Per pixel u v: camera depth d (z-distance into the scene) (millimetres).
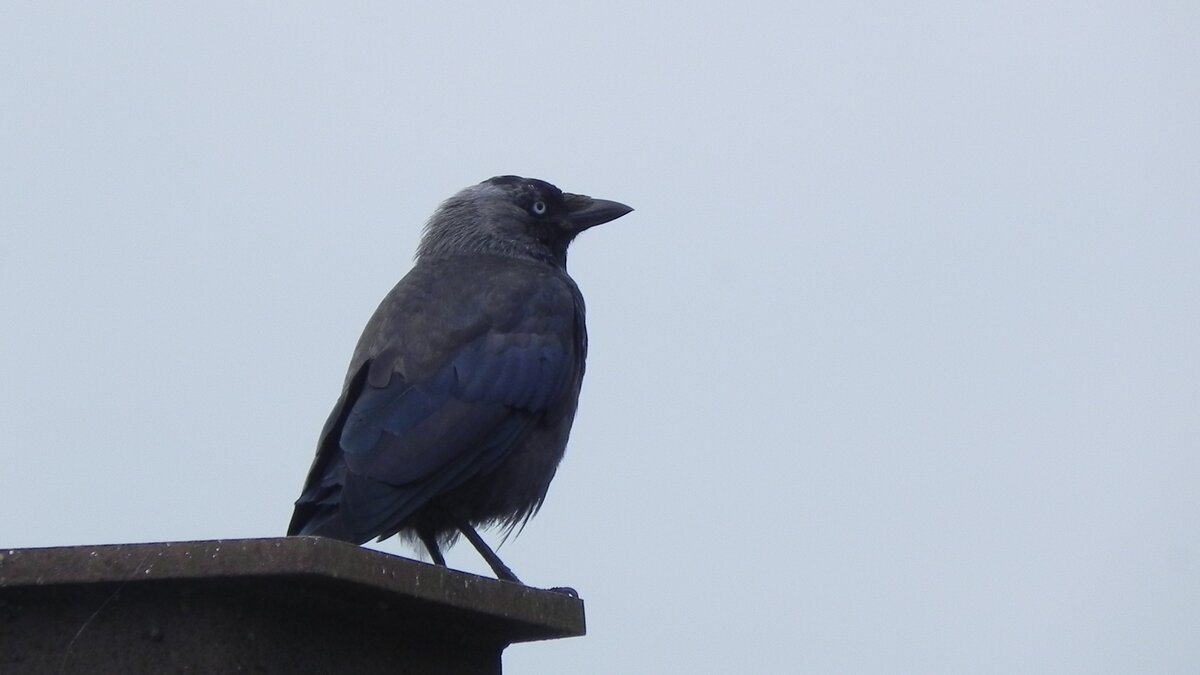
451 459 11875
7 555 8023
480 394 12273
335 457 11875
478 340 12578
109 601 8195
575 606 9922
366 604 8758
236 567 7965
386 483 11438
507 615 9281
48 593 8141
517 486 12594
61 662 8102
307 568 7914
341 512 11203
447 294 12945
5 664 8086
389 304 12977
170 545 8039
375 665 9031
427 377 12188
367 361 12344
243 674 8203
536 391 12617
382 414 11852
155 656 8148
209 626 8211
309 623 8586
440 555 12508
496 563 12203
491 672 10125
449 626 9477
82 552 8055
